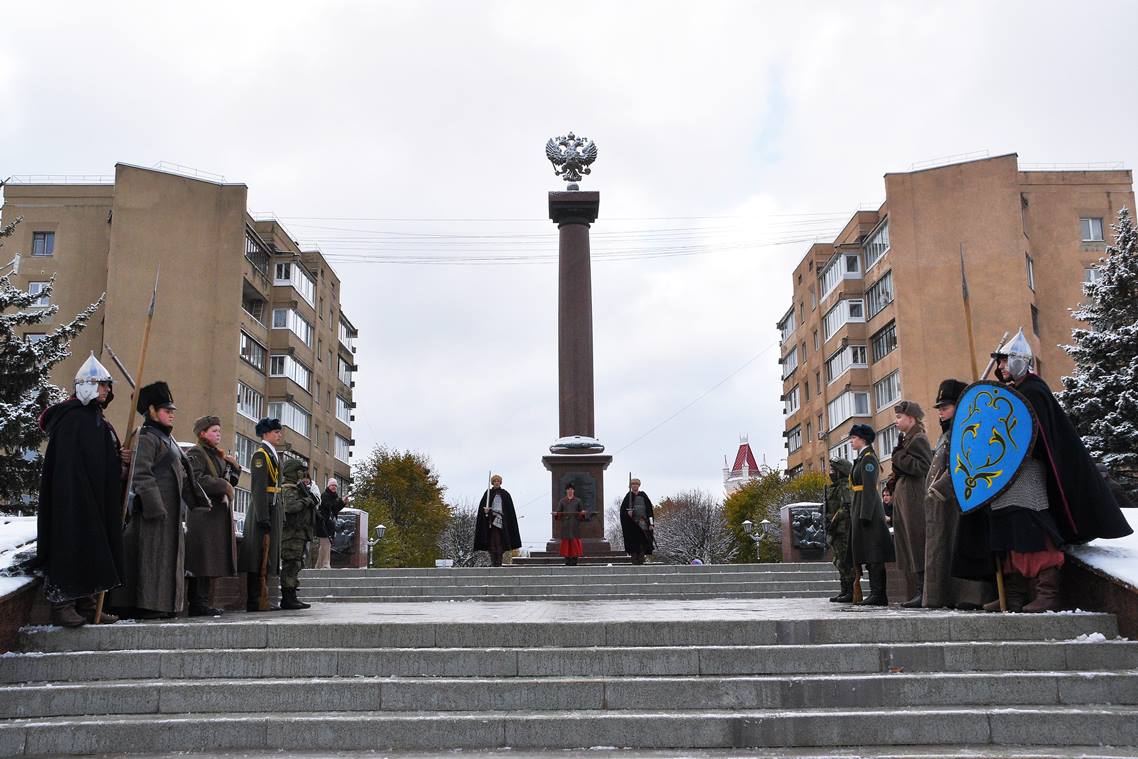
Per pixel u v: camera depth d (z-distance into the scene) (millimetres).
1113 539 8117
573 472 22141
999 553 8086
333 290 61188
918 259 43156
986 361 41469
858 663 6980
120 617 8617
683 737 6172
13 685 6961
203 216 43219
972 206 42688
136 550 8523
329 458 59750
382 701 6656
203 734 6246
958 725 6172
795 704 6570
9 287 24156
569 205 23859
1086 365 25344
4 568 7727
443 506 68000
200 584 9625
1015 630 7367
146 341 8906
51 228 43844
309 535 11242
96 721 6297
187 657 7086
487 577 16266
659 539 71812
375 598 14930
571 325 23422
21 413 22391
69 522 7652
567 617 8852
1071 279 43750
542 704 6602
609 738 6188
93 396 8086
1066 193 44438
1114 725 6121
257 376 46906
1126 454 23531
